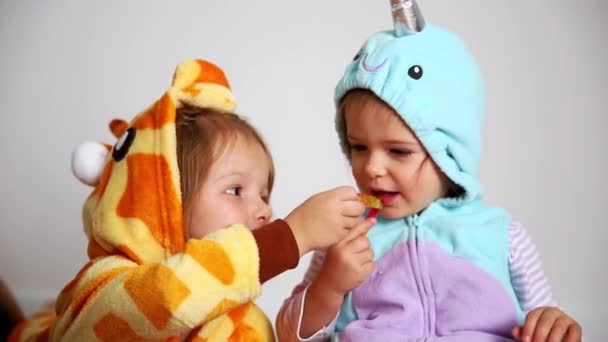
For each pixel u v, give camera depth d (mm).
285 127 2039
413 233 1178
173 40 2051
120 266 994
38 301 2018
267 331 1162
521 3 1938
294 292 1258
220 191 1067
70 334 961
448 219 1188
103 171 1104
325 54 2029
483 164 1958
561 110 1944
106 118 2059
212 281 890
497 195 1959
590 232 1948
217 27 2045
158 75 2051
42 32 2061
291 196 2035
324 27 2027
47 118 2068
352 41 2020
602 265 1945
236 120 1143
